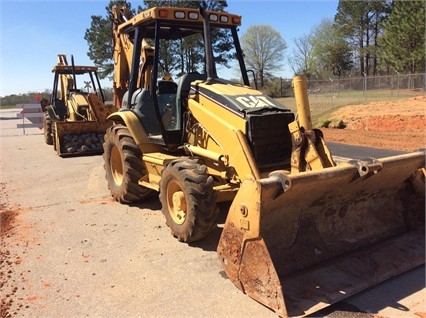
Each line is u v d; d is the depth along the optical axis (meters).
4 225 6.08
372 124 16.55
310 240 4.28
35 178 9.13
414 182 4.88
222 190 4.96
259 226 3.67
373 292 3.92
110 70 32.66
